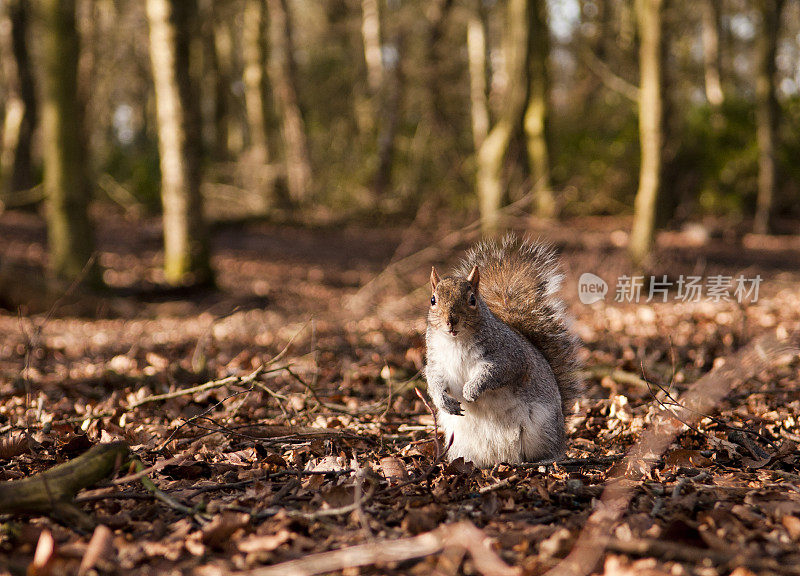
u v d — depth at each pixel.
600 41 30.08
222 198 27.17
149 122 42.09
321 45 37.41
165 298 14.90
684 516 3.66
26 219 22.30
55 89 13.56
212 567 3.24
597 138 30.14
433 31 29.33
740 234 24.83
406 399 7.14
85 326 12.31
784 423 5.66
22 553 3.36
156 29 14.89
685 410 5.58
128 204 28.42
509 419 4.67
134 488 4.27
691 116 29.39
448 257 18.27
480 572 3.18
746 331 9.12
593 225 25.78
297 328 11.56
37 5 13.89
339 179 30.56
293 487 4.27
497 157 20.98
